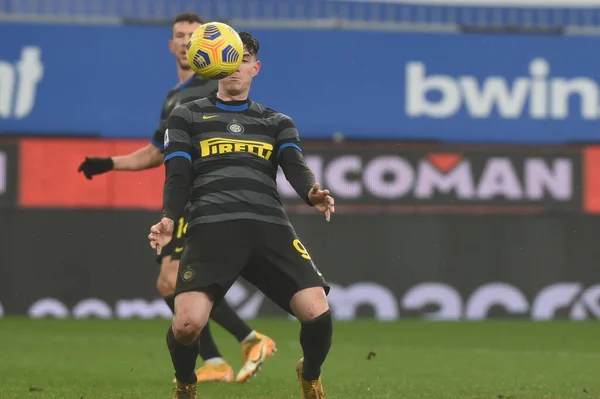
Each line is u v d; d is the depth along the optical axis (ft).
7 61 179.83
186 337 64.03
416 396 86.28
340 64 182.09
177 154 65.10
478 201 181.98
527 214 181.98
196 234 64.34
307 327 64.75
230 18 181.78
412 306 181.06
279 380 97.60
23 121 179.11
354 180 180.75
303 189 64.80
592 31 184.24
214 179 65.10
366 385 94.58
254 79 180.65
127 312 179.01
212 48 64.85
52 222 178.29
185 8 182.19
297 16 182.70
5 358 120.88
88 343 141.18
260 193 65.26
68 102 179.73
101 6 181.27
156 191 179.63
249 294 180.14
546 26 184.44
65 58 180.45
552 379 101.76
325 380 99.35
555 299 181.98
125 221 178.91
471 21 184.24
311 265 65.51
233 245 63.77
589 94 183.73
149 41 181.16
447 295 181.37
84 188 178.81
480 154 182.19
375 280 180.65
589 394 88.63
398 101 182.50
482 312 181.57
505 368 113.50
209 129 66.18
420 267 181.16
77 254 178.50
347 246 180.34
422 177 181.57
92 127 179.83
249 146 66.03
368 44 182.70
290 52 181.57
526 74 183.83
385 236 180.86
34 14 180.55
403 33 183.32
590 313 182.19
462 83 183.21
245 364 94.73
